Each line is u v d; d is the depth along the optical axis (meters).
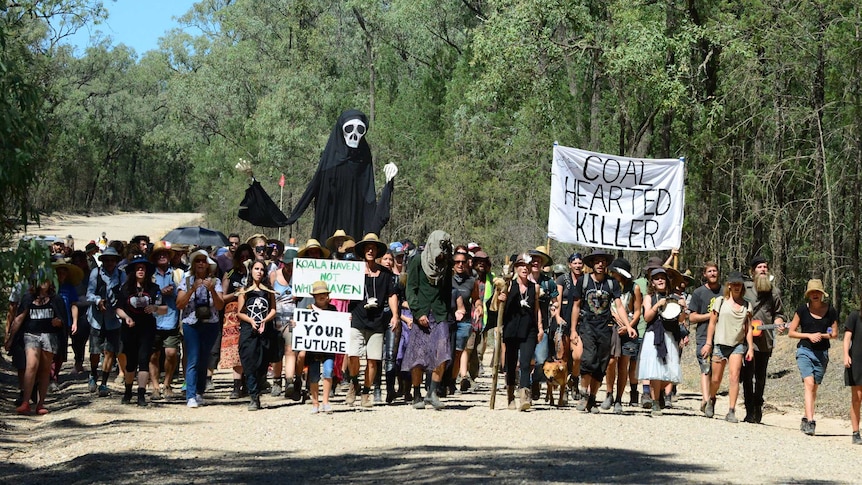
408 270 15.65
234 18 76.19
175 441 12.67
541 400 17.75
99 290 17.88
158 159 127.69
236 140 73.25
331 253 19.91
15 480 10.50
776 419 17.70
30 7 30.25
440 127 48.38
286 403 16.67
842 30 27.50
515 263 15.90
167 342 17.31
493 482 9.52
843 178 29.25
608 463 10.92
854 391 14.51
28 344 15.92
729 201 33.78
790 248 31.70
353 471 10.30
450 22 60.56
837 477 10.89
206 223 78.19
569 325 16.27
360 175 21.69
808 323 15.25
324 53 67.25
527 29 33.00
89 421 14.78
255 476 10.08
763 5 27.77
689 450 12.36
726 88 29.52
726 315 15.84
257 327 15.72
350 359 16.11
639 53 30.56
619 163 19.23
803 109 28.12
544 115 35.53
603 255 15.37
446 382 17.53
